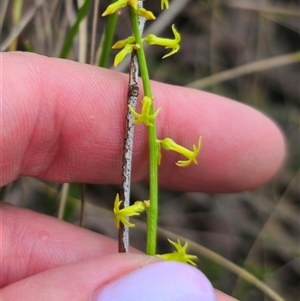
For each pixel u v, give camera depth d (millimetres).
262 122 98
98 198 128
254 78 145
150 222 74
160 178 99
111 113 89
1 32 111
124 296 72
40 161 92
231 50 145
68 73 88
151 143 74
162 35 143
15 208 93
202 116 94
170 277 73
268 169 100
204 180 99
